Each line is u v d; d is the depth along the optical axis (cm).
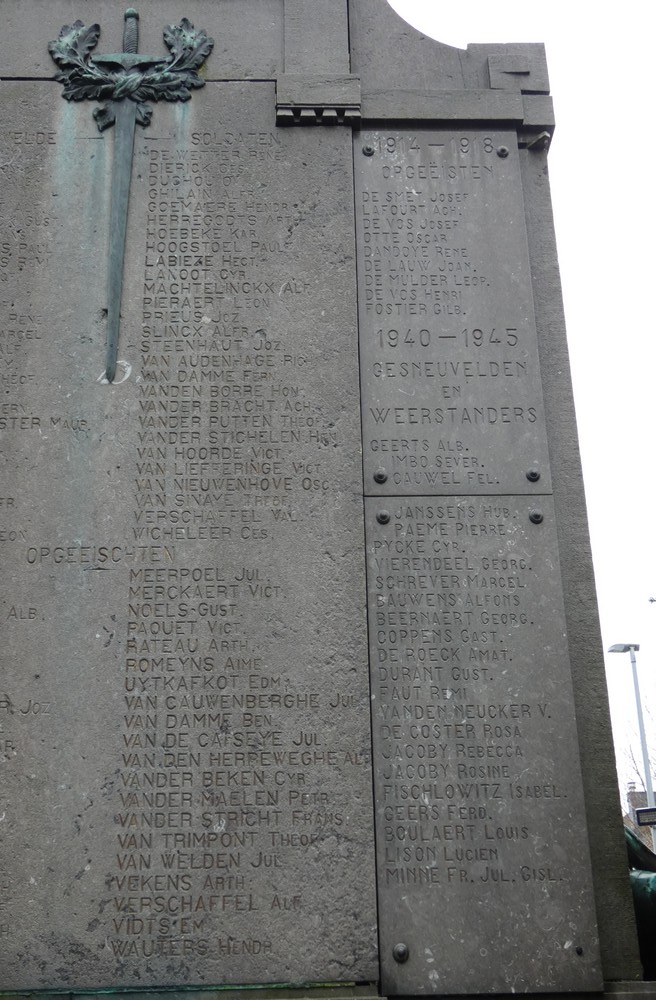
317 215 536
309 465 489
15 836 425
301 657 458
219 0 582
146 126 548
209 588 466
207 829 430
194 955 412
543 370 525
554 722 457
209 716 446
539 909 430
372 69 585
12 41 564
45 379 497
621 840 452
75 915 415
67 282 516
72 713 444
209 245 526
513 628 471
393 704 455
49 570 466
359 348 515
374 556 478
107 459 485
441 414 506
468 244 539
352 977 414
